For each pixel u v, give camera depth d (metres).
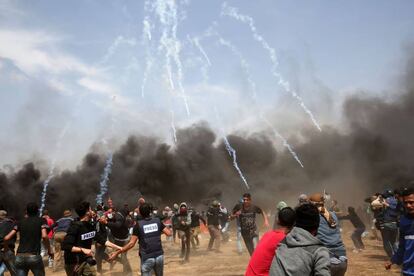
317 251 3.60
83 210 7.06
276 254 3.75
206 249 17.33
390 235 11.19
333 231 5.81
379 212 11.48
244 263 13.12
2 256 9.52
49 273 13.30
